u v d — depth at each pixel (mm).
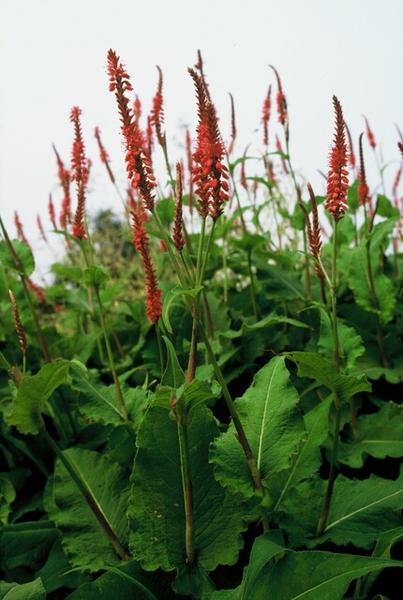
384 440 861
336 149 698
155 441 701
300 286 1129
